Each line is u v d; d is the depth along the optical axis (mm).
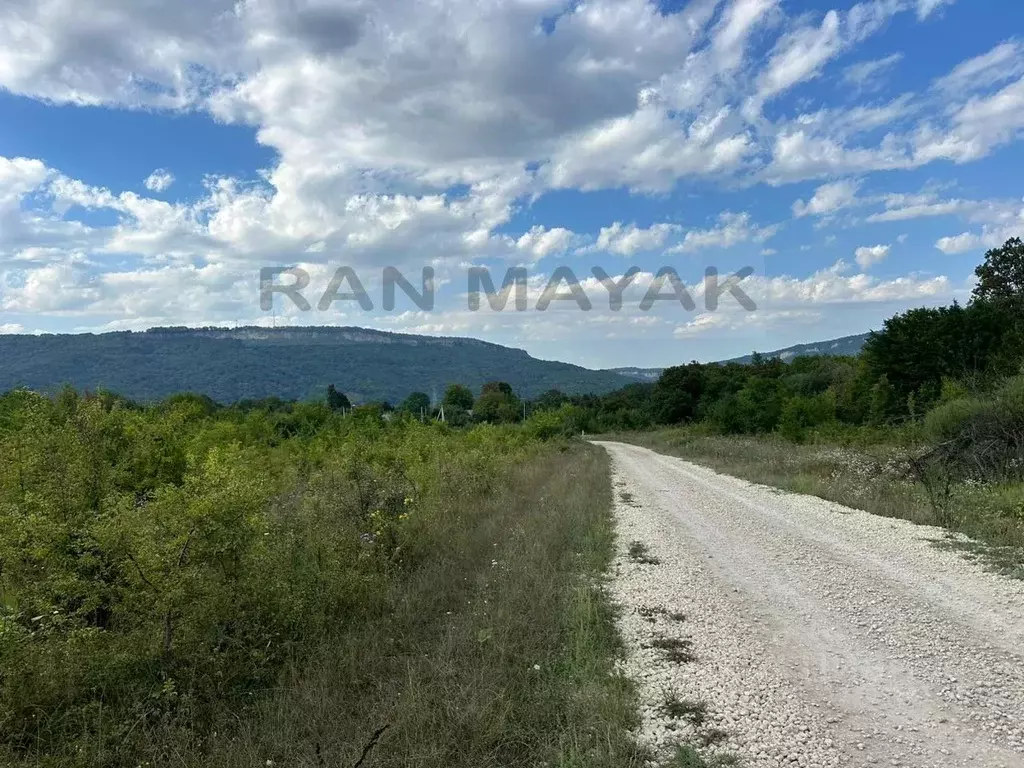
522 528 10273
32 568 4535
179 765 3543
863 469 16719
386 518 8266
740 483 18562
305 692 4367
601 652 5270
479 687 4355
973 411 16156
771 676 4965
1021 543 8906
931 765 3686
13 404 7906
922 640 5645
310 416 25984
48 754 3553
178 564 4633
